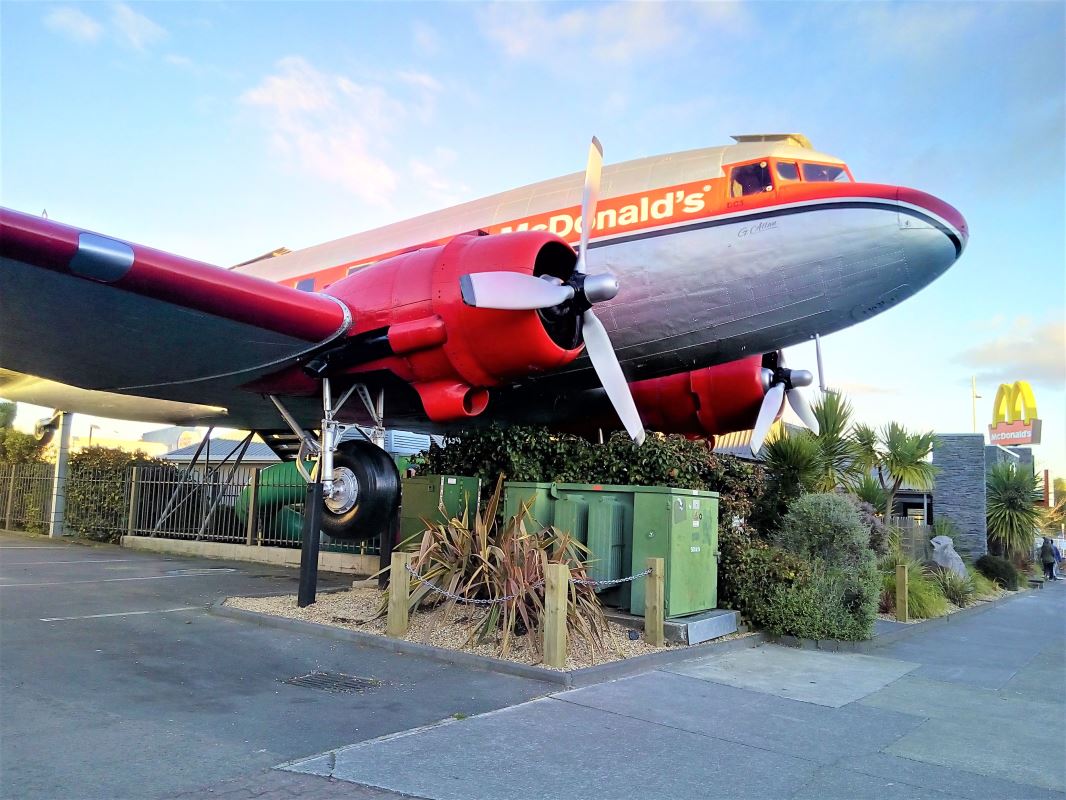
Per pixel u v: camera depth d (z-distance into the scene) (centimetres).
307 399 980
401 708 482
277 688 518
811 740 465
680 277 825
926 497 2231
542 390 971
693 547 794
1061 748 475
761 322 823
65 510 1772
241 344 771
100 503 1673
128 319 709
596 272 865
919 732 498
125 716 441
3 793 325
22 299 662
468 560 712
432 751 405
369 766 378
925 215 740
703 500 818
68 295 653
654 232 841
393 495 823
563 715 484
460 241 747
